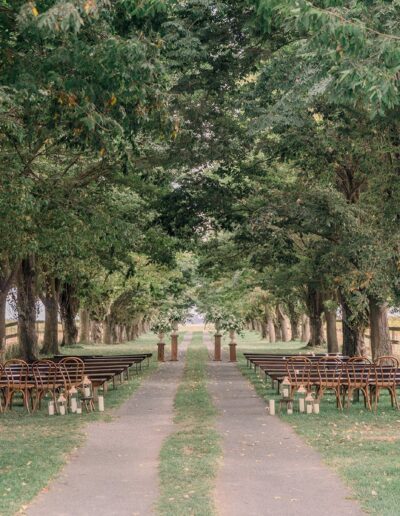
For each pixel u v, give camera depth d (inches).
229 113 869.8
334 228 863.1
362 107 683.4
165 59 660.1
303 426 549.6
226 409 671.8
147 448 463.5
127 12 413.4
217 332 1519.4
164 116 492.4
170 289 2064.5
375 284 717.9
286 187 949.8
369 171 737.6
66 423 578.6
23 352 1235.9
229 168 960.9
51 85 472.1
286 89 623.8
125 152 523.8
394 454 429.1
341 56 324.8
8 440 491.5
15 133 503.2
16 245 761.6
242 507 312.0
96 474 382.6
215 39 706.2
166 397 784.9
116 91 448.1
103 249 1040.8
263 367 856.9
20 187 637.3
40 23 338.3
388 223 714.2
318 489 343.6
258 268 1298.0
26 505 315.6
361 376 669.3
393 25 364.5
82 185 870.4
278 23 399.2
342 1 318.7
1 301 1080.8
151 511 307.0
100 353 1673.2
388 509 300.7
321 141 788.0
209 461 409.4
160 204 996.6
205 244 1317.7
